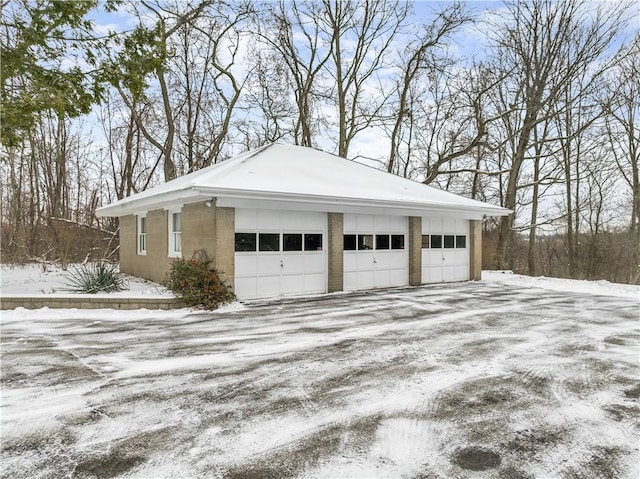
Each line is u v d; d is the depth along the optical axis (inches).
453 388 185.2
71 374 202.7
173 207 473.1
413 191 558.6
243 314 350.9
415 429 146.9
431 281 563.2
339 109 1011.9
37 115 337.7
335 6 976.3
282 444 136.5
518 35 832.3
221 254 392.8
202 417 156.2
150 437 141.2
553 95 807.1
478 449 133.6
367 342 262.1
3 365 216.4
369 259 502.0
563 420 154.8
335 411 161.5
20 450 132.9
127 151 1016.9
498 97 932.6
